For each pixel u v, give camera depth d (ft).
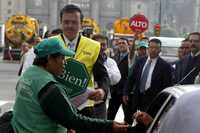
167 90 16.20
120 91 37.29
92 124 16.25
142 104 32.12
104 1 422.41
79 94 18.76
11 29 151.94
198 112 13.32
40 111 15.75
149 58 31.96
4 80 95.30
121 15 424.05
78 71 18.66
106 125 16.42
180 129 13.04
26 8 411.13
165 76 31.42
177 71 32.71
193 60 31.65
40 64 16.34
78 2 416.46
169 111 13.87
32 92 15.83
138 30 70.08
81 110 20.07
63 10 20.72
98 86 21.26
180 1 381.60
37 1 410.72
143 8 425.69
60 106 15.61
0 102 61.00
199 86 14.97
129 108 34.01
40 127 15.78
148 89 31.71
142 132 16.76
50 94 15.58
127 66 37.60
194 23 380.99
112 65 32.73
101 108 25.63
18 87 16.31
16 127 16.06
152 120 16.11
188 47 38.11
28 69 16.26
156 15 372.79
